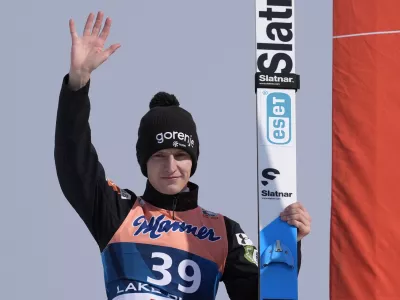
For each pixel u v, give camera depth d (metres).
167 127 15.16
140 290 14.27
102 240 14.77
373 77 21.34
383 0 21.64
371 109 21.23
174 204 15.17
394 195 20.86
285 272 14.77
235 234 15.41
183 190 15.55
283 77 15.43
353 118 21.22
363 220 20.81
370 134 21.12
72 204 14.86
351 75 21.42
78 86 14.31
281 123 15.30
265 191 15.06
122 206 15.03
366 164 21.00
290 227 14.91
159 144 15.03
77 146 14.41
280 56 15.52
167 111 15.41
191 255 14.74
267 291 14.70
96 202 14.80
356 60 21.45
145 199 15.36
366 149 21.08
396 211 20.80
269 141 15.22
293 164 15.19
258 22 15.58
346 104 21.33
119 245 14.65
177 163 15.05
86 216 14.79
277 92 15.39
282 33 15.59
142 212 15.05
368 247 20.70
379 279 20.55
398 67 21.38
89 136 14.59
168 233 14.86
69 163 14.45
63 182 14.65
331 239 20.88
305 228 14.91
